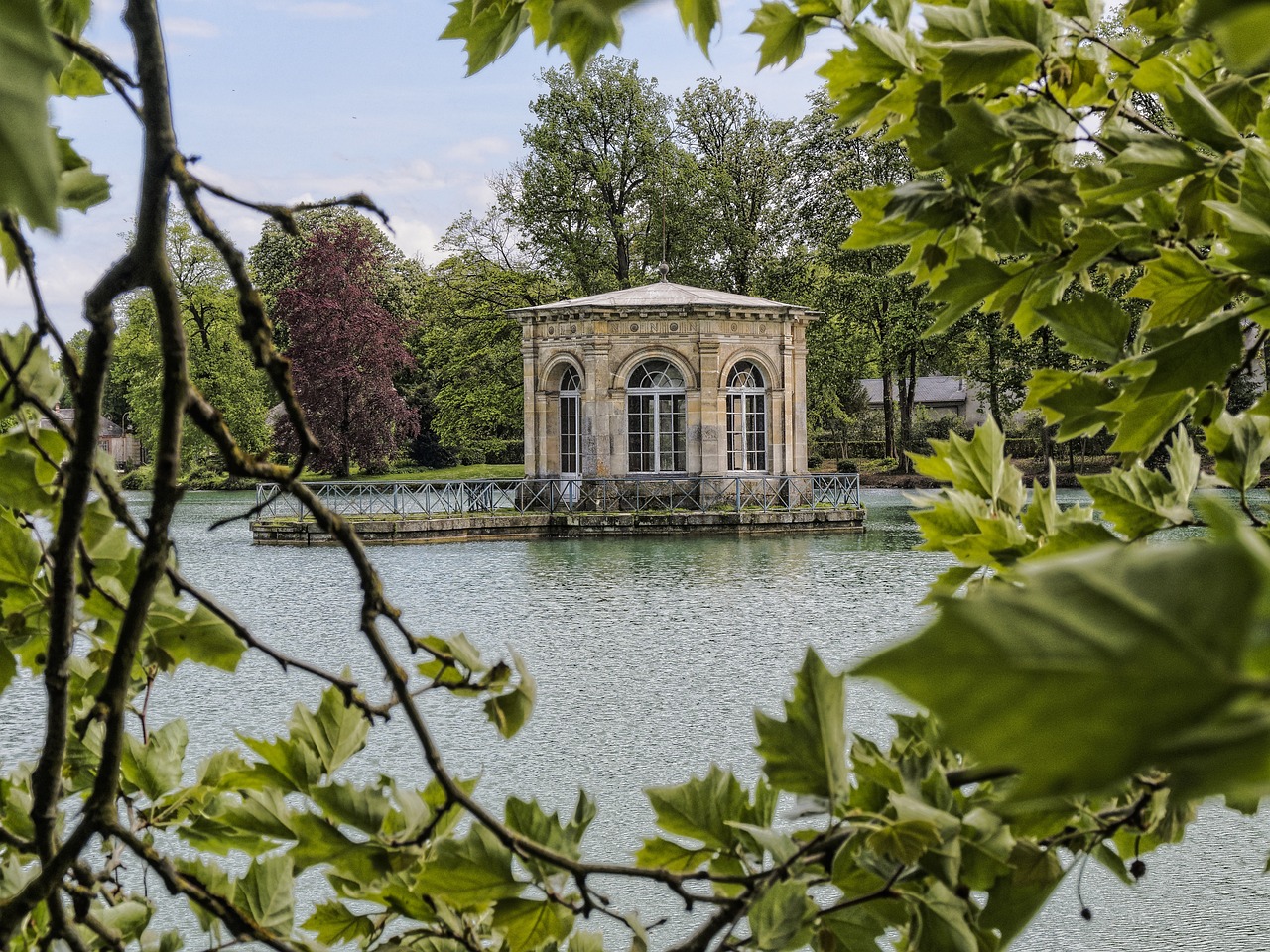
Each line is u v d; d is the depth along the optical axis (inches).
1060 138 70.7
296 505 1728.6
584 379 1412.4
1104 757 15.8
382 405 2230.6
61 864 50.7
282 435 2167.8
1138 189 62.9
